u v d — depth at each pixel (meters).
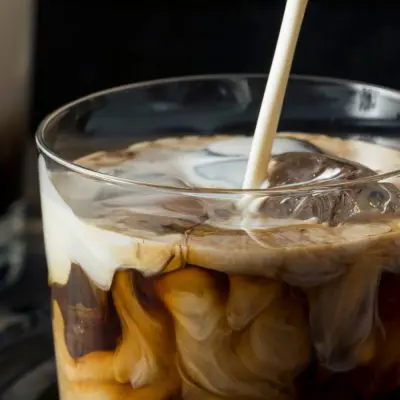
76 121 0.32
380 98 0.33
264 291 0.26
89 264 0.27
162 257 0.26
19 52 0.60
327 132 0.34
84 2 0.58
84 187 0.27
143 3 0.58
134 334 0.27
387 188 0.27
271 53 0.59
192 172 0.31
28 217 0.50
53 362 0.36
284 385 0.27
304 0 0.27
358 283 0.27
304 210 0.26
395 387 0.28
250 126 0.35
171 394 0.27
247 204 0.26
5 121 0.61
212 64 0.59
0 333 0.38
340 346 0.27
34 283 0.42
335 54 0.58
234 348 0.27
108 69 0.59
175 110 0.35
